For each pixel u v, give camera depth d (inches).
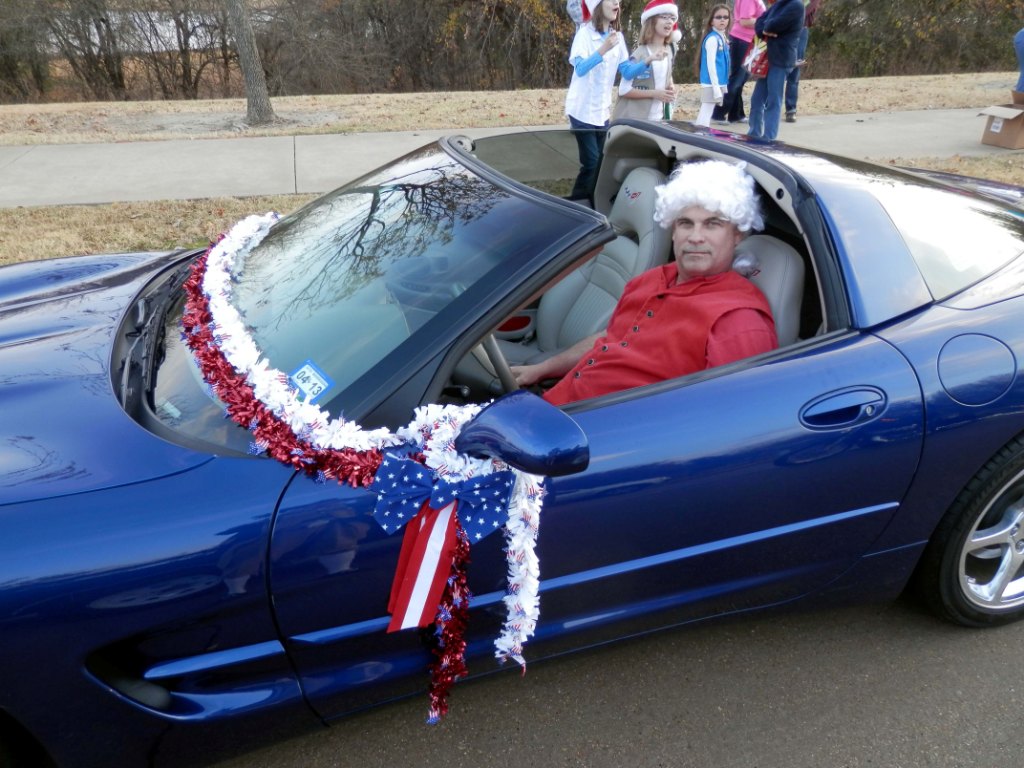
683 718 90.1
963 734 88.2
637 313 98.8
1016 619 103.4
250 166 304.2
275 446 68.7
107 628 64.0
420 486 68.9
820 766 84.5
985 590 99.7
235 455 70.3
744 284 94.3
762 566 85.8
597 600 80.7
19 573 61.7
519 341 125.8
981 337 86.7
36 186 277.0
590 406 77.5
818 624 103.7
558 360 106.8
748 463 78.6
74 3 834.8
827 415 80.6
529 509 70.2
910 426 83.0
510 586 71.4
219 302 85.6
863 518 86.5
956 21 904.9
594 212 77.7
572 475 73.5
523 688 94.0
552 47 893.2
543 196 82.4
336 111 453.4
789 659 98.2
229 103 516.1
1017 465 89.6
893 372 83.0
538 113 424.8
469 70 908.0
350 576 70.0
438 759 85.4
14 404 75.4
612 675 95.8
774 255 95.0
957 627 102.5
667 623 86.5
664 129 115.0
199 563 65.4
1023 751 86.3
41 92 882.1
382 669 76.2
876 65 927.0
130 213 244.2
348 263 85.5
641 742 87.2
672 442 76.5
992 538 95.7
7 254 205.6
